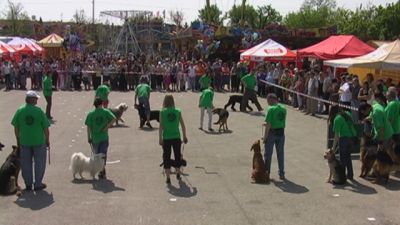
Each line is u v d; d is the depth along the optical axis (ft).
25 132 31.42
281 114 35.35
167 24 197.98
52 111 74.23
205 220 26.50
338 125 34.73
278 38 145.18
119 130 58.23
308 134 56.24
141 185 33.68
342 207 28.94
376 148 35.01
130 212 27.78
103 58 130.31
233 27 153.28
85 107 79.05
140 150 46.42
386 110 37.35
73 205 28.99
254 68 100.01
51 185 33.37
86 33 234.99
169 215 27.32
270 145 35.40
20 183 34.04
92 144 35.55
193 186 33.55
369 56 61.72
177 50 177.17
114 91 105.50
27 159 31.76
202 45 145.07
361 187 33.40
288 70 88.33
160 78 108.58
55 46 160.04
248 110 77.92
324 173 37.58
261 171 34.63
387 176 34.22
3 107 77.77
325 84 72.43
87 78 108.88
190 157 43.42
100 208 28.45
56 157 42.83
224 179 35.60
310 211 28.17
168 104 34.22
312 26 295.28
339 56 79.66
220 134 56.13
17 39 133.90
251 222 26.22
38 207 28.53
